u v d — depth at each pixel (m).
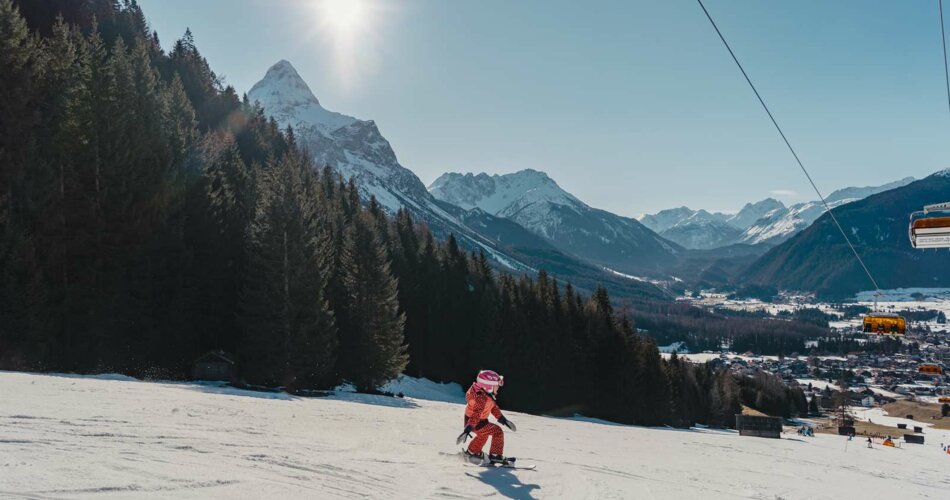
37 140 38.44
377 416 18.78
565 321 79.62
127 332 40.28
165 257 42.28
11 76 37.38
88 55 43.16
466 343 78.00
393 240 84.62
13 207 35.28
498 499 7.66
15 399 11.84
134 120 42.12
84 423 9.47
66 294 37.03
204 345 46.41
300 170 84.69
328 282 51.81
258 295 42.25
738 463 18.91
